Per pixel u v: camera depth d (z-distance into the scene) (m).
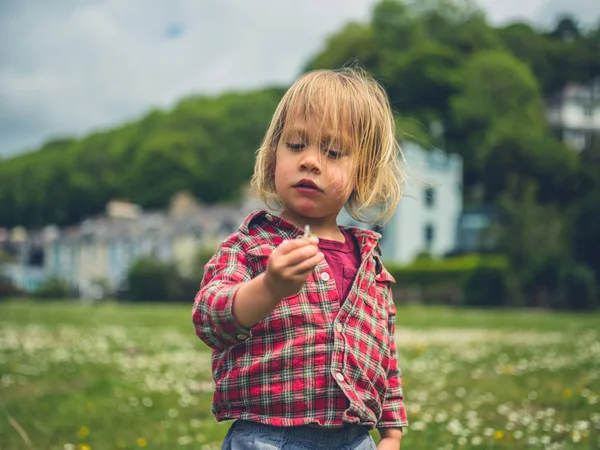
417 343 12.68
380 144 2.24
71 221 95.06
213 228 64.81
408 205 50.50
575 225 33.38
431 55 61.12
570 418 5.46
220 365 2.11
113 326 17.12
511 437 4.96
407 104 60.81
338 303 2.12
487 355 10.44
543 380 7.44
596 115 74.94
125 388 7.39
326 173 2.09
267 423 2.03
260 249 2.15
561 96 74.25
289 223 2.21
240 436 2.06
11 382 7.73
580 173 54.12
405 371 8.60
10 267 78.94
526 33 77.12
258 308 1.80
